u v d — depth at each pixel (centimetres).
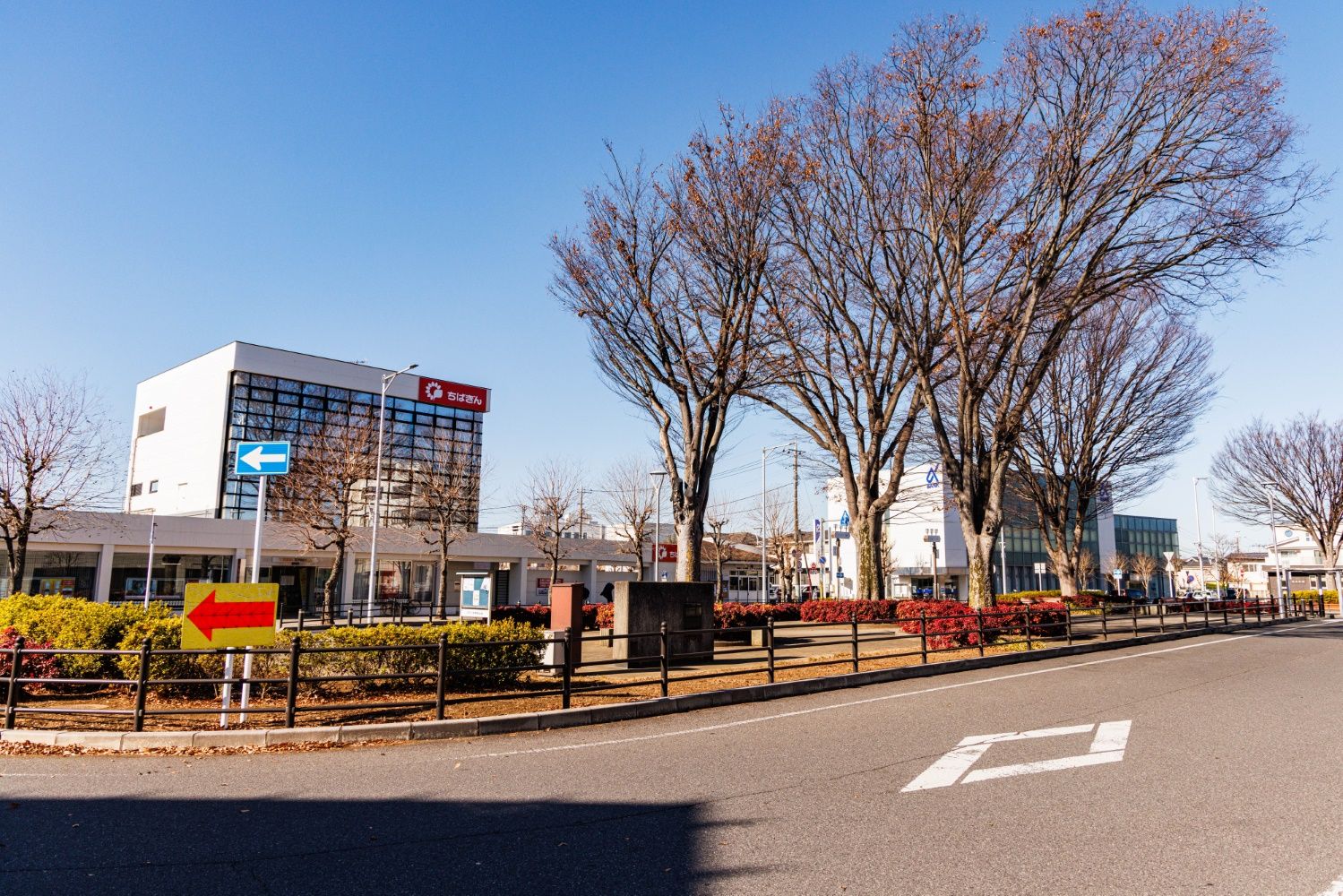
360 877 458
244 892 436
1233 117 1672
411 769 730
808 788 647
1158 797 609
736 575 6662
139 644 1058
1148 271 1852
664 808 596
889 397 2441
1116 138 1784
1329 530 4031
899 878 449
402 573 4338
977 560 1958
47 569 3158
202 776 705
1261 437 4175
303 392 4719
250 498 4422
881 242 1922
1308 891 428
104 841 522
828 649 1834
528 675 1212
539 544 4441
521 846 512
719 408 1955
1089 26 1697
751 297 1858
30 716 941
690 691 1138
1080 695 1159
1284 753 767
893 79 1842
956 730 893
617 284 1859
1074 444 3222
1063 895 423
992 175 1831
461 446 5381
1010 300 2002
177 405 4834
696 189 1814
